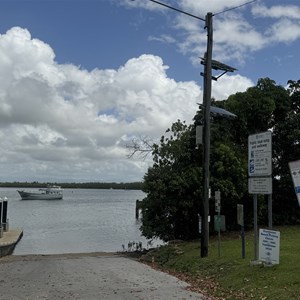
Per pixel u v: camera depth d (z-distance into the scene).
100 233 49.31
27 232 50.69
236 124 29.84
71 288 11.93
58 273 15.66
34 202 141.38
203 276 14.35
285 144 31.16
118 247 35.72
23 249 34.78
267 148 13.01
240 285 11.66
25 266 18.89
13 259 23.78
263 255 13.04
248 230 27.20
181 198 25.41
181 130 27.62
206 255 17.30
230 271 13.62
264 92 30.77
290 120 30.78
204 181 17.75
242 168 25.70
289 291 9.98
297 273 11.41
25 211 93.94
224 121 28.56
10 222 65.31
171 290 11.66
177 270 16.98
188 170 25.73
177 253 19.91
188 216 26.17
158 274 15.48
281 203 30.52
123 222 66.44
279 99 30.95
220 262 15.41
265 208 28.36
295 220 29.91
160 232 26.72
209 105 17.95
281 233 24.27
